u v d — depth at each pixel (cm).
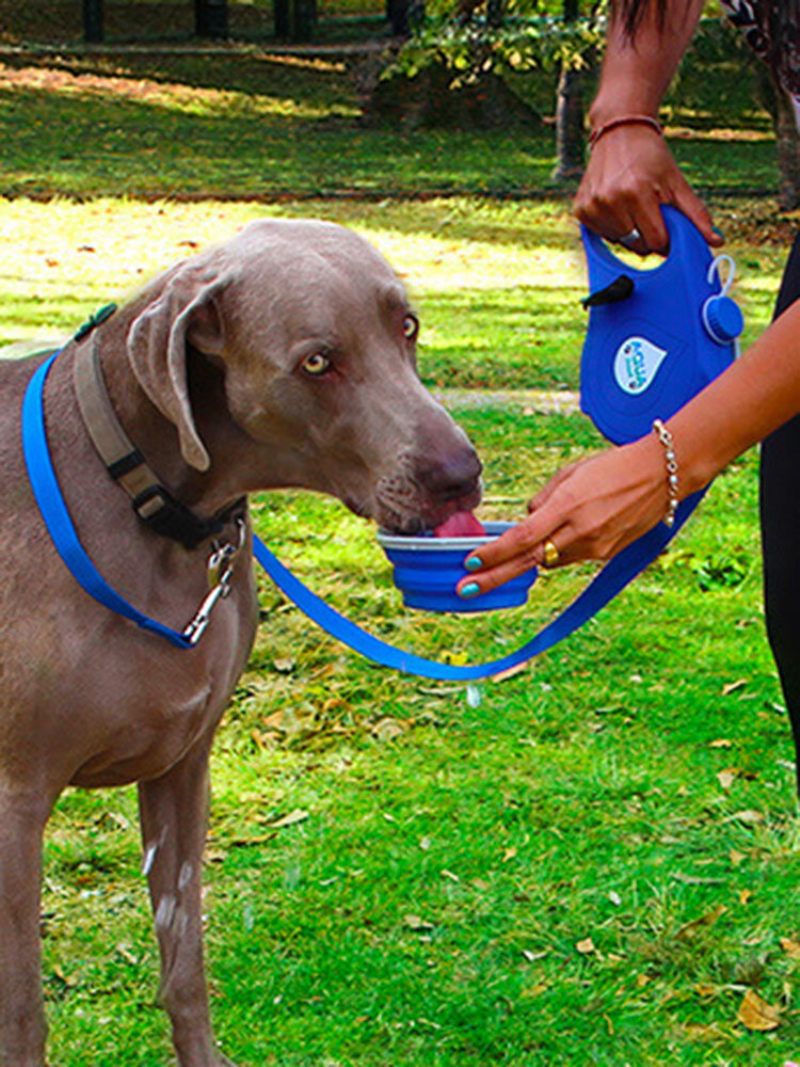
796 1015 343
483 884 395
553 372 920
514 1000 348
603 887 392
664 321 261
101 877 404
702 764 454
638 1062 329
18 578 259
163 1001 302
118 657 260
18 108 2283
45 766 263
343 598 579
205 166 1889
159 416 257
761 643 539
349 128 2236
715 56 2462
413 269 1281
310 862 406
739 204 1630
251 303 239
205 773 294
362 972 361
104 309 273
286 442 248
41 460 261
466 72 1941
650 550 251
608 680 510
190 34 3016
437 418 237
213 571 268
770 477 256
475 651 538
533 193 1697
